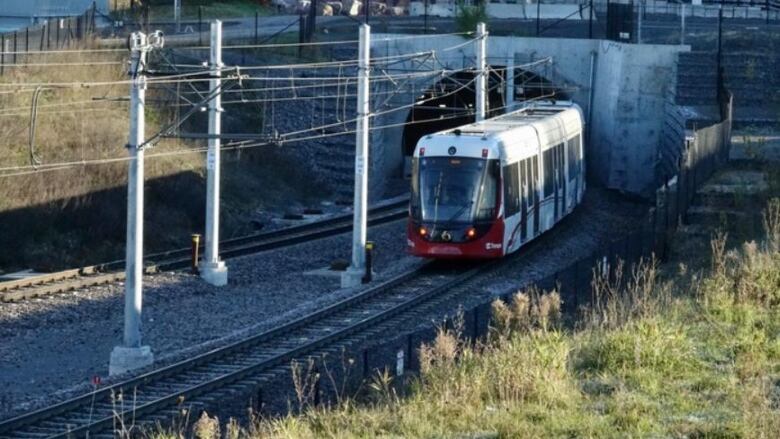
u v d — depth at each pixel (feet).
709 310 155.02
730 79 405.18
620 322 153.58
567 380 127.44
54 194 304.71
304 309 223.92
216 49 258.16
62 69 364.58
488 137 271.90
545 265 275.59
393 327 208.64
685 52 408.87
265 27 488.85
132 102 194.18
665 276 218.38
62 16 452.35
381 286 243.60
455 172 268.62
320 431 123.65
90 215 310.04
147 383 171.63
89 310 236.02
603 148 415.23
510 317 163.32
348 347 191.93
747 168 319.06
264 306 243.40
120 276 263.70
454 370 134.21
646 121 402.31
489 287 247.29
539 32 459.73
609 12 436.76
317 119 421.18
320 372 169.78
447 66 412.36
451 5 548.31
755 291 162.71
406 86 410.93
